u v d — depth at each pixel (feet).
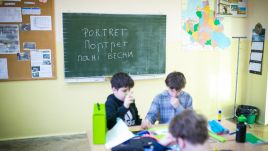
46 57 11.42
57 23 11.35
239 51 14.48
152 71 12.94
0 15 10.68
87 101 12.26
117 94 7.11
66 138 12.04
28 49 11.17
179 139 4.13
